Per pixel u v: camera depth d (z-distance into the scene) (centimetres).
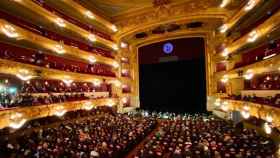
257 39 1844
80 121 2389
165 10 2814
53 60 2320
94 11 2800
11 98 1695
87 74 2486
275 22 1365
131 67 3694
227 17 2483
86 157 1283
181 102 3456
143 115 3106
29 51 2008
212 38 3077
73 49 2288
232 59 2417
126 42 3562
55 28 2245
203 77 3256
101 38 2762
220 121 2409
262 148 1353
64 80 2169
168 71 3541
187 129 1953
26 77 1622
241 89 2523
